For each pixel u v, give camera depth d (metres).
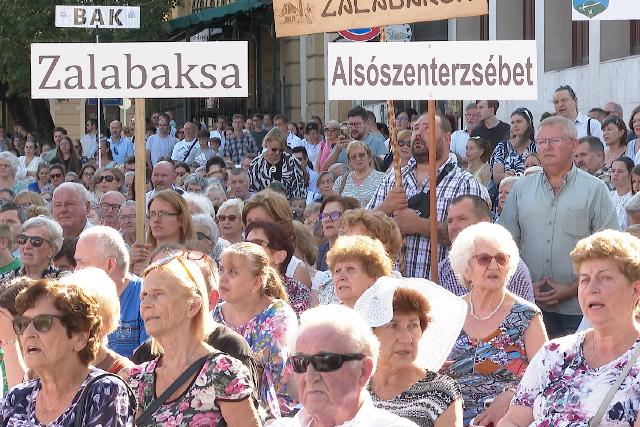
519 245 13.54
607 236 8.29
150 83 13.31
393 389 8.15
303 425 7.05
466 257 10.08
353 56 12.67
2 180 22.78
